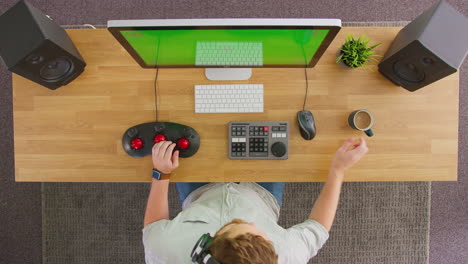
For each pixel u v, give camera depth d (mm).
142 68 1277
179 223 1077
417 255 1857
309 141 1271
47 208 1886
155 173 1181
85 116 1284
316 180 1271
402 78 1201
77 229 1881
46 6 1916
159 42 1006
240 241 793
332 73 1277
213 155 1271
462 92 1890
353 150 1177
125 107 1284
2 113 1921
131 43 1001
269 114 1275
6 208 1929
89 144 1282
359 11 1895
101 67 1282
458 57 1048
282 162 1269
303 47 1041
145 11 1913
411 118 1271
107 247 1875
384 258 1857
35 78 1152
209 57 1136
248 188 1344
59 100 1280
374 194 1852
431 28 1049
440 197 1895
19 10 1050
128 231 1870
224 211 1137
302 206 1845
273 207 1378
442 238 1893
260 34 954
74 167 1284
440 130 1267
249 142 1235
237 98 1258
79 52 1275
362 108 1278
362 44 1195
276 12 1903
